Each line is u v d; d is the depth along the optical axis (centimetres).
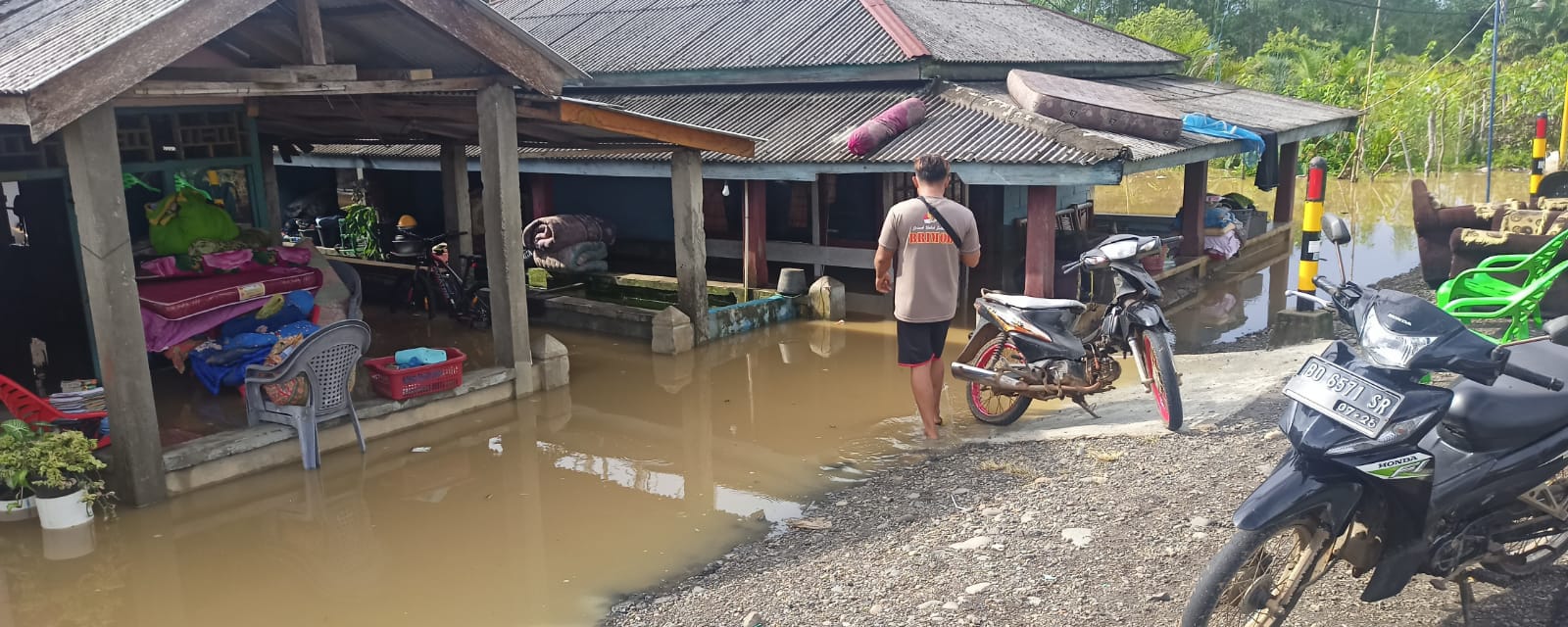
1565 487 358
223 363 709
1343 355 333
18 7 719
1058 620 378
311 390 632
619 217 1424
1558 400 340
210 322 701
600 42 1452
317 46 624
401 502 588
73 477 564
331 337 634
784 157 1043
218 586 488
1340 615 359
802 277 1080
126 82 519
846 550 475
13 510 567
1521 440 331
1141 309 607
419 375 718
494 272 782
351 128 1013
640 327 991
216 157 844
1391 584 333
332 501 591
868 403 760
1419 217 995
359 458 660
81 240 549
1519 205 959
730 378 844
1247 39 5003
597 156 1174
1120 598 389
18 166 693
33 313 771
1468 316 742
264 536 545
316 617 454
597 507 571
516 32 709
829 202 1235
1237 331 970
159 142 802
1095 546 439
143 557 521
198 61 788
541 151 1220
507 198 765
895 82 1170
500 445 686
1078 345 622
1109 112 1023
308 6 616
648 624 424
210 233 761
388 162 1367
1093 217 1407
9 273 770
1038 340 628
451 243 1181
